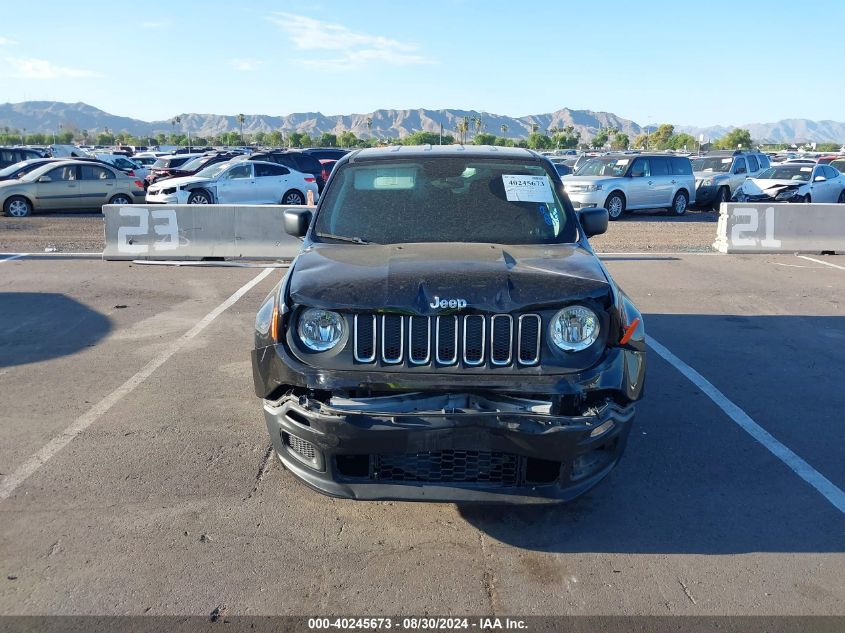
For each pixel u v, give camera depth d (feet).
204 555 11.53
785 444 16.02
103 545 11.77
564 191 15.87
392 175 15.84
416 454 11.43
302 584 10.84
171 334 24.29
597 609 10.35
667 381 20.13
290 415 11.60
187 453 15.19
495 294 11.29
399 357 11.23
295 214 15.87
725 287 33.06
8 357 21.68
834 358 22.39
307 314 11.49
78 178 64.49
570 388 11.07
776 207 42.86
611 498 13.60
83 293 30.30
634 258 41.16
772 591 10.77
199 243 38.68
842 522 12.76
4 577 10.89
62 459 14.83
